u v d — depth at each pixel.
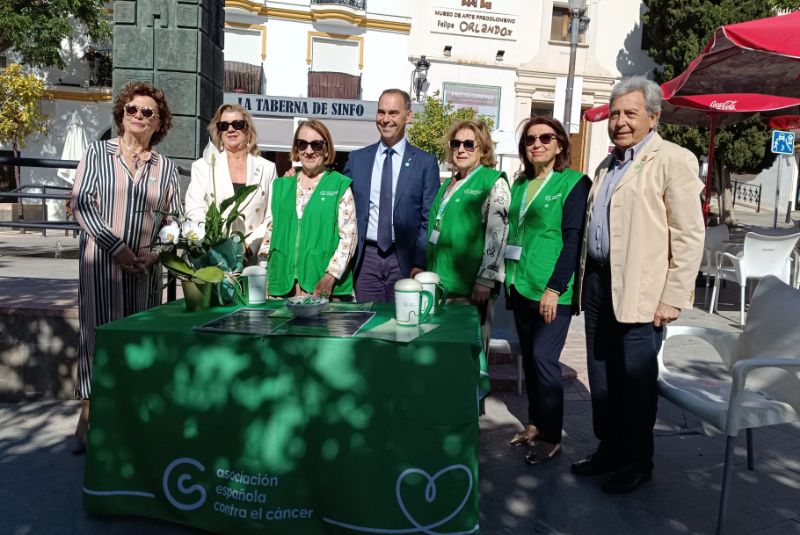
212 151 3.82
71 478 3.05
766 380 3.11
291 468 2.51
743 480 3.20
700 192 2.82
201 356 2.55
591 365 3.27
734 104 7.66
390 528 2.43
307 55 16.31
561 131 3.32
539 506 2.91
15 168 17.83
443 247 3.57
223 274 3.03
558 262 3.21
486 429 3.86
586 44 17.83
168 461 2.59
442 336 2.49
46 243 12.21
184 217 3.14
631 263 2.91
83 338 3.34
